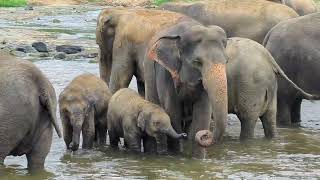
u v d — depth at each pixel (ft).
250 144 48.73
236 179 39.45
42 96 38.01
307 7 85.81
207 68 39.83
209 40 40.55
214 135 39.70
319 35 55.11
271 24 66.23
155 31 53.01
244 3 68.18
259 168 42.06
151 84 47.24
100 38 58.59
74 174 40.16
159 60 42.45
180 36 41.73
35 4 214.28
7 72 37.17
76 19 167.12
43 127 38.75
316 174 40.65
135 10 57.06
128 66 55.16
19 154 38.93
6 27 135.85
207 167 42.24
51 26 144.25
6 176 39.17
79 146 47.96
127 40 54.90
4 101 36.76
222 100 39.17
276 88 50.62
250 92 48.85
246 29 66.74
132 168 41.83
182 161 43.70
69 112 45.62
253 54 49.42
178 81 41.96
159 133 44.16
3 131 36.83
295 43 55.21
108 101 48.75
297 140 50.16
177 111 44.29
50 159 43.73
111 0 224.74
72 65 84.79
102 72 59.88
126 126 45.52
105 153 46.01
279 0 79.77
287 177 39.99
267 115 50.26
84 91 47.11
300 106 58.13
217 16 67.87
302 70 55.06
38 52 96.48
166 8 71.05
